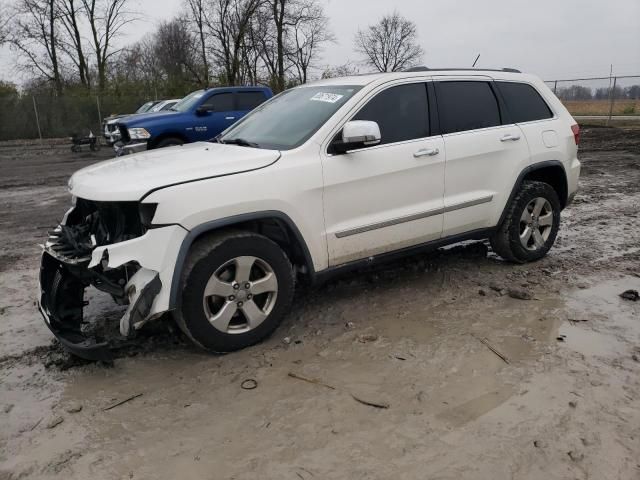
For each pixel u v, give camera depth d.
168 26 43.72
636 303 4.45
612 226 7.00
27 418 3.11
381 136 4.37
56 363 3.73
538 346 3.76
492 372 3.43
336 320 4.30
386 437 2.82
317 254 4.07
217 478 2.58
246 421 3.01
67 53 38.66
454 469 2.57
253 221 3.91
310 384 3.37
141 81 37.22
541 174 5.62
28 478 2.62
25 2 36.88
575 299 4.57
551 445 2.72
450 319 4.25
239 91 12.62
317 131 4.12
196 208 3.47
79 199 4.09
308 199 3.94
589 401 3.08
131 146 11.48
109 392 3.36
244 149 4.11
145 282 3.34
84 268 3.64
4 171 15.54
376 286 5.00
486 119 5.04
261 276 3.86
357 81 4.57
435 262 5.61
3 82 37.44
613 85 25.77
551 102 5.63
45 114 28.17
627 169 11.89
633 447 2.69
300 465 2.64
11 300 4.96
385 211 4.36
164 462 2.70
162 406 3.19
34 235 7.38
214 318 3.65
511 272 5.27
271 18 32.72
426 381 3.35
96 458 2.75
